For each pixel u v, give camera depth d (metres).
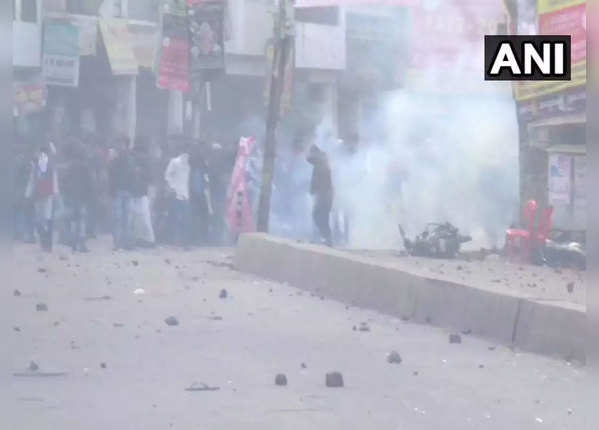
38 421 9.63
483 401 10.80
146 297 18.55
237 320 16.12
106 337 14.38
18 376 11.72
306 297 18.73
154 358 12.94
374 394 11.09
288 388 11.34
